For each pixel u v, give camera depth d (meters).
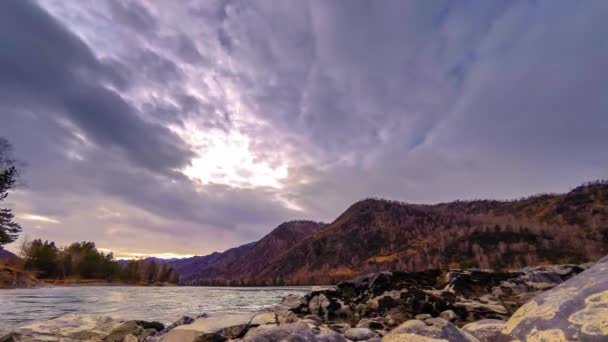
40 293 46.78
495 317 10.76
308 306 13.35
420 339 4.93
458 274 12.94
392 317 11.67
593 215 165.62
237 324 8.22
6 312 18.91
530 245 147.00
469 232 186.75
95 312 19.25
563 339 3.23
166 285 160.12
